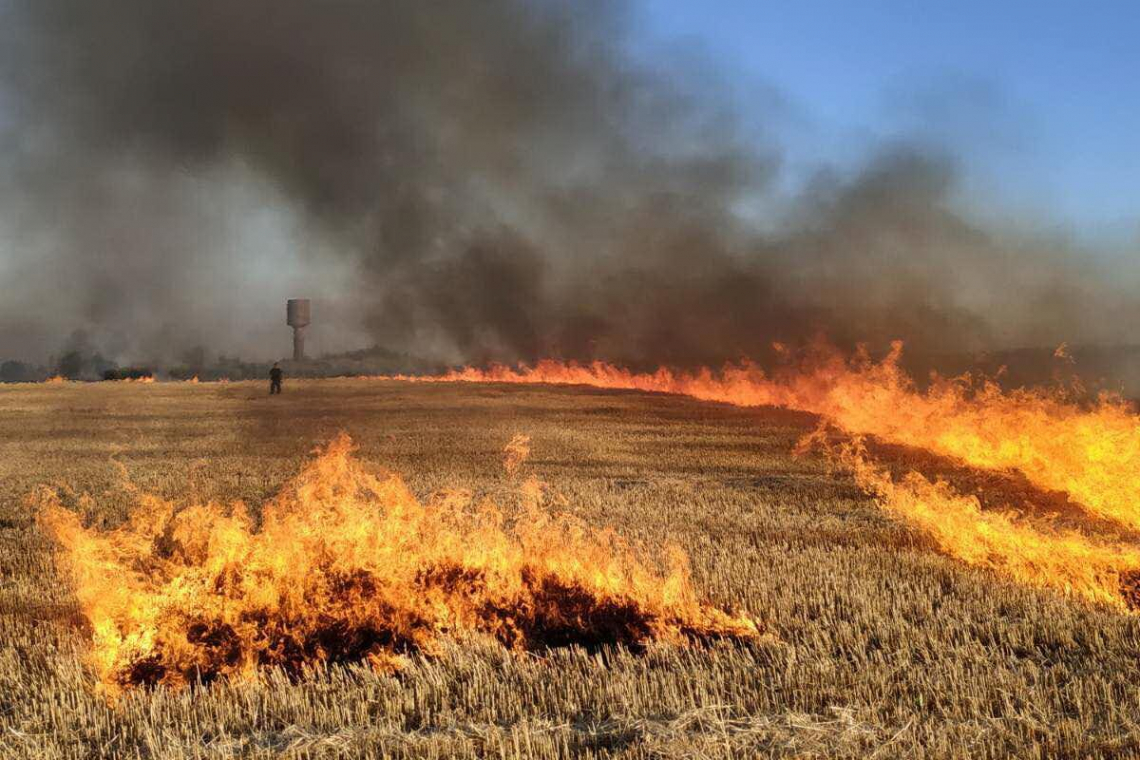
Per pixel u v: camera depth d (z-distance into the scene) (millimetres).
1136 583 11352
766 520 16016
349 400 54750
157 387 68312
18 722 7484
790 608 10141
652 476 22641
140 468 25531
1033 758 6258
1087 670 8016
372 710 7602
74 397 58469
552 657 8711
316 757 6699
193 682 8664
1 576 12328
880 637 9023
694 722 7125
